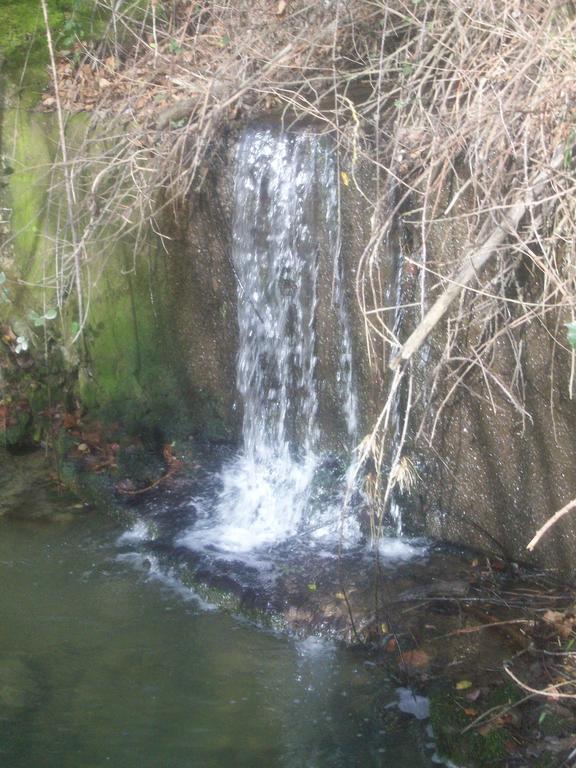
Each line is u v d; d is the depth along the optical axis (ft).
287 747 12.89
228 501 18.79
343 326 17.67
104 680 14.17
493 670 13.73
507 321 14.38
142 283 20.26
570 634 14.26
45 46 21.54
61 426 21.21
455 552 16.80
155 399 20.83
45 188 20.71
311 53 19.62
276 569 16.51
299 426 18.97
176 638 15.16
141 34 22.17
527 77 14.66
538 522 15.69
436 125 15.40
